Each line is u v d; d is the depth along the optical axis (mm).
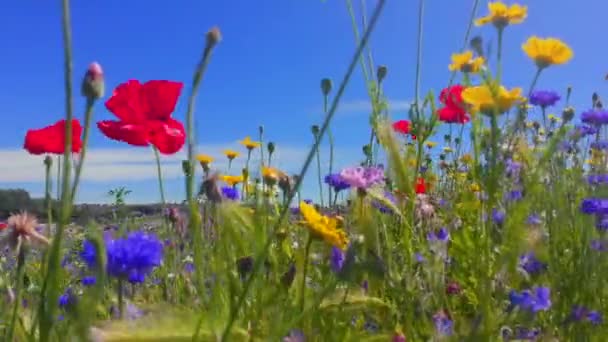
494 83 436
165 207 727
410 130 589
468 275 527
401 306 456
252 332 307
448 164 1078
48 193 462
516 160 530
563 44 513
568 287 509
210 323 264
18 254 293
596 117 1004
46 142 507
